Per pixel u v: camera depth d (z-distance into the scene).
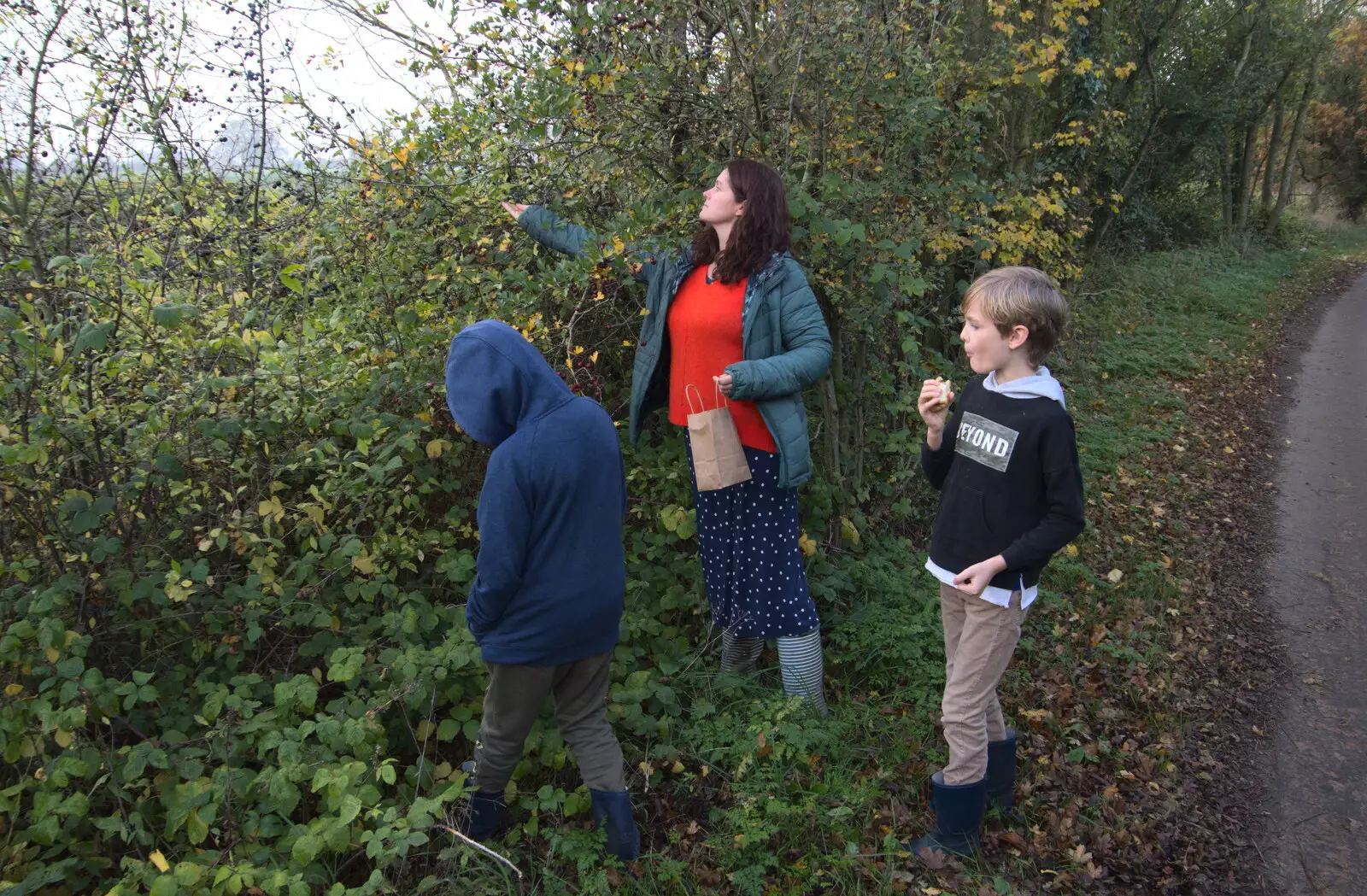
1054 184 7.52
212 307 3.08
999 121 7.16
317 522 2.73
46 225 2.91
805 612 3.10
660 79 3.57
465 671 2.77
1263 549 5.43
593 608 2.30
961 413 2.50
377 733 2.44
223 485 2.70
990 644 2.46
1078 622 4.19
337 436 3.00
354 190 3.50
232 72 3.44
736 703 3.12
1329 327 13.35
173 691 2.55
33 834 2.10
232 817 2.24
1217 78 17.52
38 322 2.29
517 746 2.42
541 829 2.52
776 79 3.76
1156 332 11.14
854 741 3.08
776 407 2.98
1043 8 7.47
